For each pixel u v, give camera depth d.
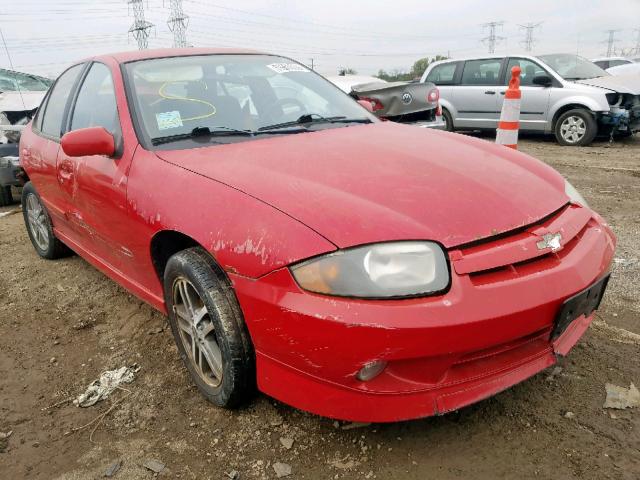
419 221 1.82
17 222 5.63
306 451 2.02
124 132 2.67
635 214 4.65
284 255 1.79
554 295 1.82
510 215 1.95
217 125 2.74
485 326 1.70
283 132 2.78
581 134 8.75
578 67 9.71
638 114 8.54
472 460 1.92
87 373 2.68
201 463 2.01
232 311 2.03
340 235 1.75
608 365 2.42
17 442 2.20
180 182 2.27
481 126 9.78
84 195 2.95
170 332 2.99
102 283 3.77
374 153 2.37
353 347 1.67
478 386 1.84
